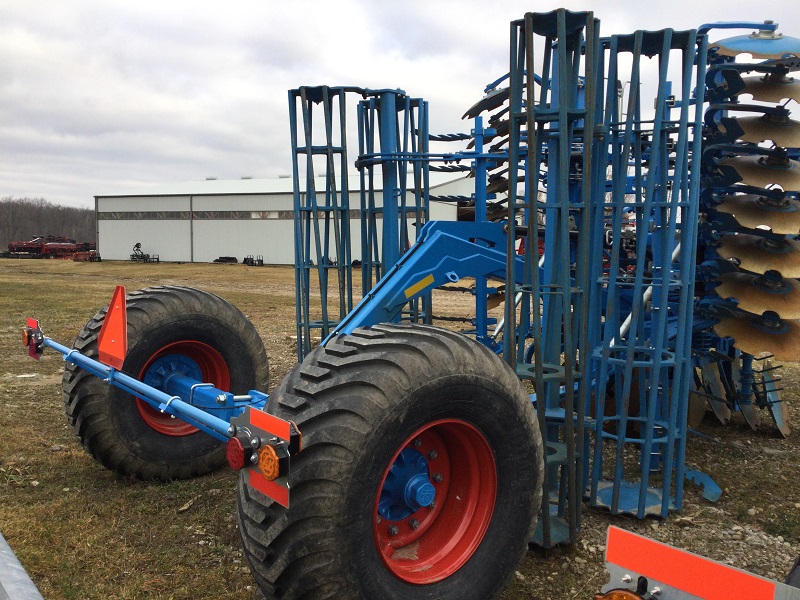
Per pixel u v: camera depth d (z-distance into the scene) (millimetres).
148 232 48719
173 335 4320
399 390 2346
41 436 5234
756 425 5875
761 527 3984
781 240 4582
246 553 2354
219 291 20781
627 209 4289
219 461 4547
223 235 45469
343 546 2236
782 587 1343
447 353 2529
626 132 3592
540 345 3314
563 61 3113
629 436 5629
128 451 4207
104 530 3654
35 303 15219
